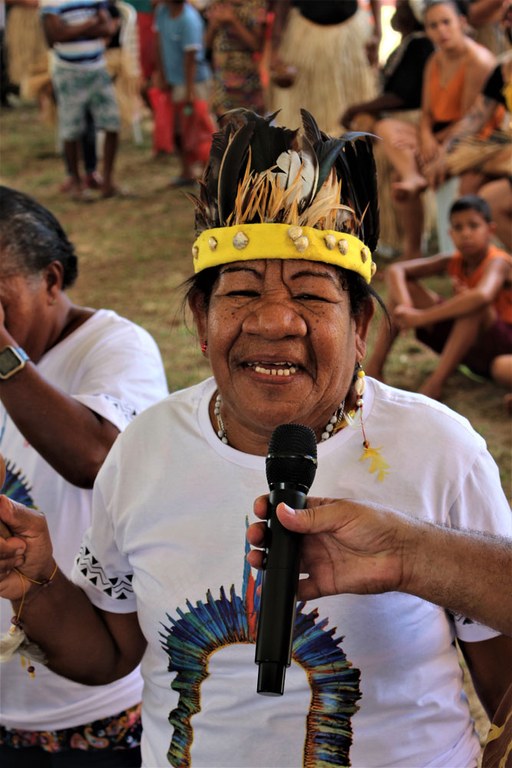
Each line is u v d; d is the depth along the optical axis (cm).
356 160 152
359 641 147
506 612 129
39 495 211
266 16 770
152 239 762
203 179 154
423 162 627
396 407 155
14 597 162
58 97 854
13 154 1031
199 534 153
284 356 143
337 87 700
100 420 204
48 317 218
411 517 132
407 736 149
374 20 789
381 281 636
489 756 141
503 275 495
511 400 476
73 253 226
